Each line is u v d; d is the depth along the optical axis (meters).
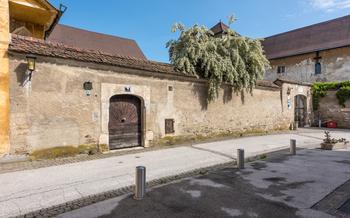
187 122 10.96
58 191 5.01
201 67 11.23
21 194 4.84
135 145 9.61
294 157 8.39
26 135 6.85
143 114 9.59
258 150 9.46
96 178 5.85
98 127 8.31
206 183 5.62
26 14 10.20
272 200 4.60
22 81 6.78
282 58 27.62
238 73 11.96
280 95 16.53
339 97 19.09
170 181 5.92
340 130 17.38
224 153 8.81
